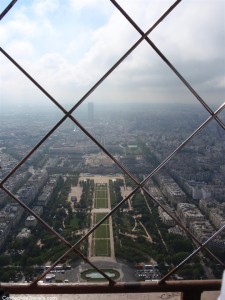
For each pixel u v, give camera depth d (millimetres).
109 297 2277
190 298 2078
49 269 2070
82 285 2057
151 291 2059
